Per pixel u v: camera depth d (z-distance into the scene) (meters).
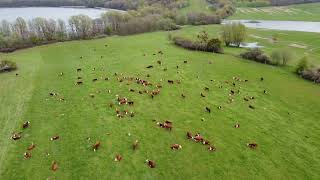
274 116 59.31
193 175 42.62
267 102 65.38
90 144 49.56
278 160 46.00
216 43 102.31
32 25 132.00
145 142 50.03
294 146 49.59
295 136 52.50
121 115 58.19
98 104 63.47
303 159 46.34
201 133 52.97
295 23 182.38
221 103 64.19
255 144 49.00
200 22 171.00
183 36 126.25
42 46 115.00
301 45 118.31
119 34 139.25
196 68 85.75
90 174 42.78
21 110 61.72
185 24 170.50
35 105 63.88
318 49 110.81
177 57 95.88
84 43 118.00
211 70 84.44
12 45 114.12
